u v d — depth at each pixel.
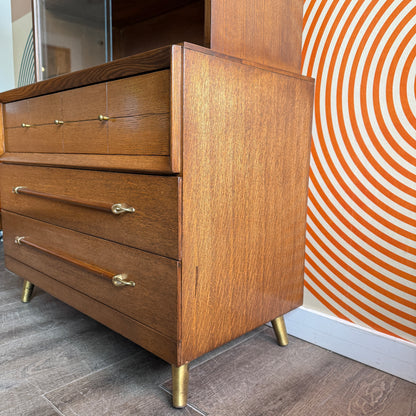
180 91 0.66
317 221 1.04
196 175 0.70
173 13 1.25
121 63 0.74
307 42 1.00
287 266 0.99
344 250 0.99
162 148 0.69
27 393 0.82
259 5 0.83
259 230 0.88
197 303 0.75
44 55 1.41
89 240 0.90
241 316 0.86
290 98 0.91
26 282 1.29
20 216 1.18
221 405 0.79
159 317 0.75
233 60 0.75
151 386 0.85
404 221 0.88
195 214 0.71
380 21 0.88
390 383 0.88
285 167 0.93
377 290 0.94
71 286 1.00
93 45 1.27
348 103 0.95
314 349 1.04
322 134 1.00
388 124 0.89
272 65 0.89
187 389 0.77
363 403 0.80
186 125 0.67
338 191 0.99
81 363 0.94
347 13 0.93
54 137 0.98
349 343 0.99
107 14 1.21
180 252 0.69
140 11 1.27
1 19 2.24
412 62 0.84
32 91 1.03
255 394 0.83
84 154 0.88
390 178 0.89
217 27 0.73
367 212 0.94
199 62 0.68
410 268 0.88
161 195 0.71
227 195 0.78
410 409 0.79
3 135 1.23
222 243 0.79
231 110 0.76
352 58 0.93
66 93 0.91
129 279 0.80
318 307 1.06
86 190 0.88
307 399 0.81
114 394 0.82
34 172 1.07
